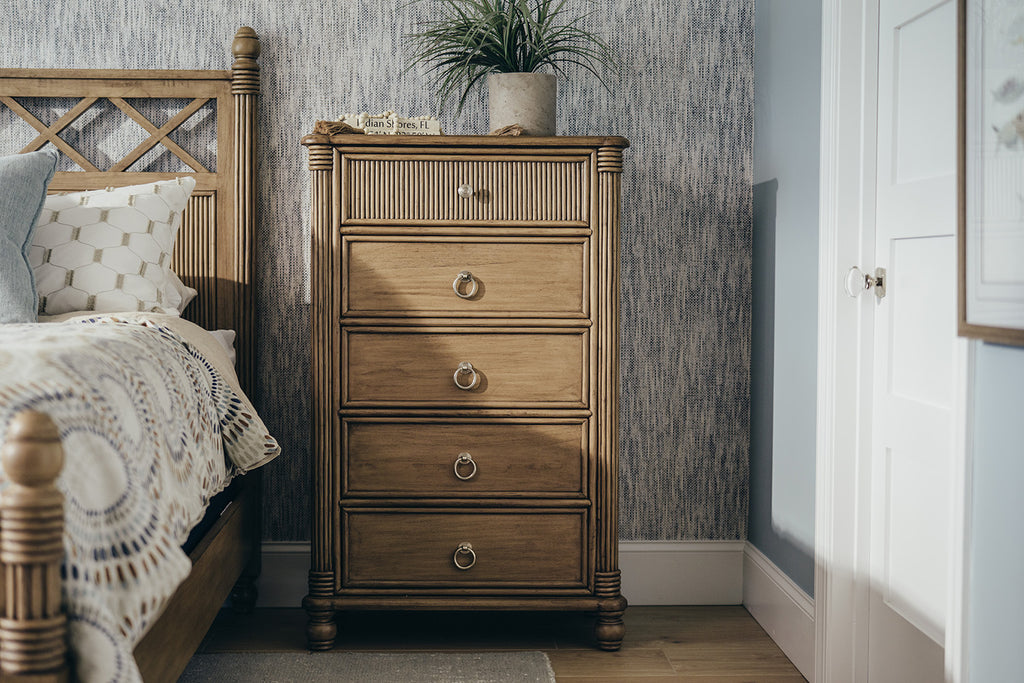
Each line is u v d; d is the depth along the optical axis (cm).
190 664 213
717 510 264
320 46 254
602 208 217
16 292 187
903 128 188
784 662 222
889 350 194
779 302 237
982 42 134
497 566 221
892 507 193
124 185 249
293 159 255
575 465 221
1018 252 124
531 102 228
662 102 259
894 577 192
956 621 142
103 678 107
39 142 251
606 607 221
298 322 258
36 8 250
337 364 218
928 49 176
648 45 258
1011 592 129
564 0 240
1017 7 124
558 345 219
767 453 247
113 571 115
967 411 140
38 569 103
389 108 256
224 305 250
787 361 231
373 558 221
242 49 247
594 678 210
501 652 224
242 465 189
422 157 216
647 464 263
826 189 203
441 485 220
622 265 261
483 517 220
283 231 256
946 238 169
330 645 224
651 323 261
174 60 253
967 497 140
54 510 104
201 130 255
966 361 140
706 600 263
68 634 107
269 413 258
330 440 218
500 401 219
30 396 114
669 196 260
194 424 162
